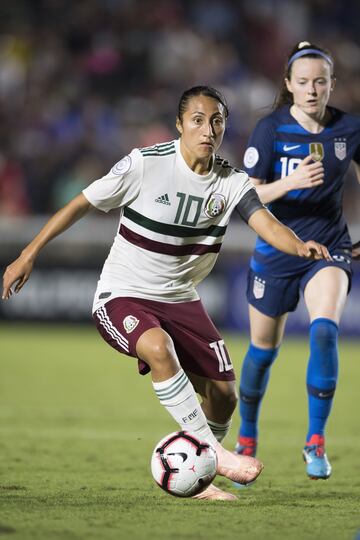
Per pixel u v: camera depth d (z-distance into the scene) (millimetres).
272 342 20516
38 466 20969
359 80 62875
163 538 13086
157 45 65688
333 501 17000
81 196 16719
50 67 64875
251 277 20672
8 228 52469
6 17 67562
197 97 16297
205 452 15875
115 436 26188
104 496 16953
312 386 19297
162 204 16656
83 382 38094
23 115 62750
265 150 20484
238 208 17047
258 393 20578
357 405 33656
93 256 52156
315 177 19234
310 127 20531
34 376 39188
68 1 68125
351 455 23641
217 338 17578
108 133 60812
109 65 64625
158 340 16125
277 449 24625
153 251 16906
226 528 13938
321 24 69938
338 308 19609
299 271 20125
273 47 67875
